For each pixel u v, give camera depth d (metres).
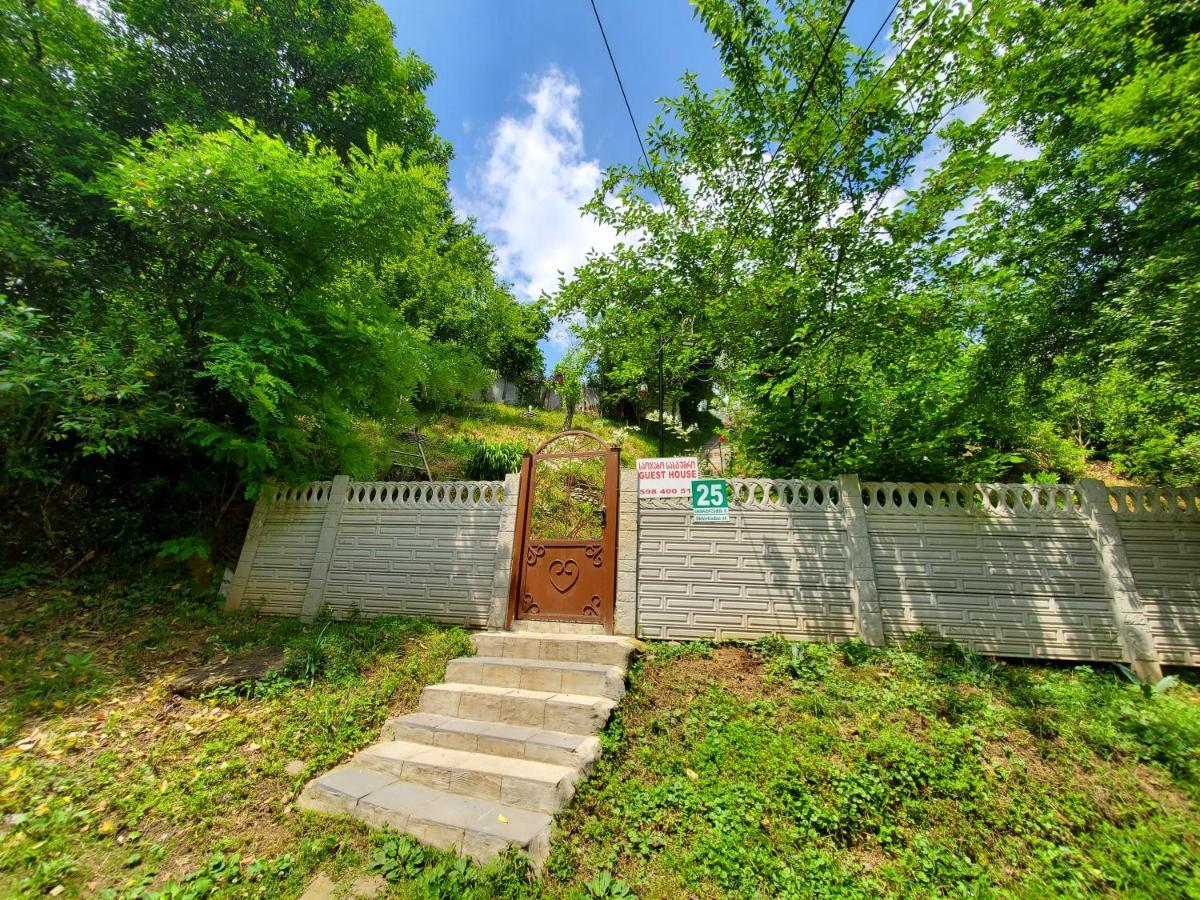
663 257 7.39
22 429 4.88
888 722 3.42
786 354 5.59
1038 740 3.28
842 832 2.72
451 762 3.21
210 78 8.33
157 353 4.84
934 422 5.30
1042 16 4.84
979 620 4.37
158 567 5.91
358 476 6.41
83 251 5.60
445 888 2.33
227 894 2.41
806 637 4.55
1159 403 4.98
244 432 5.80
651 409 18.41
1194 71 3.50
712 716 3.57
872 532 4.73
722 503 4.98
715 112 6.71
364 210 5.84
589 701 3.65
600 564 5.06
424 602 5.39
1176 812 2.79
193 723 3.69
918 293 4.94
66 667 4.13
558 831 2.67
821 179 5.77
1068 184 5.04
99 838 2.72
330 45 9.50
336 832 2.79
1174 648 4.05
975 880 2.49
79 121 5.55
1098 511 4.43
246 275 5.85
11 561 5.39
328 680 4.22
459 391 9.56
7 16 5.52
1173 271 3.68
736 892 2.40
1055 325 4.79
